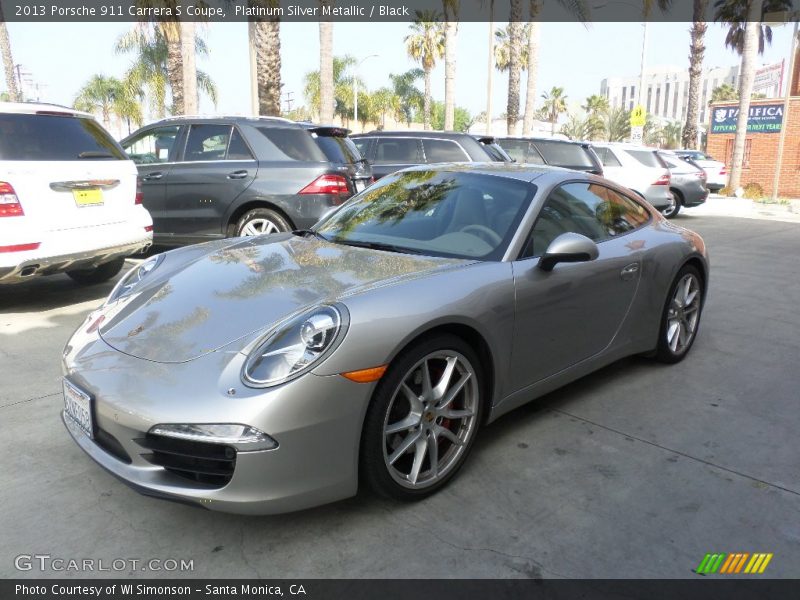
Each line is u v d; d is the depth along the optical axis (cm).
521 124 2895
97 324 283
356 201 398
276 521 253
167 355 242
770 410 370
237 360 231
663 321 419
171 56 1673
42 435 319
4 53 2361
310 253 322
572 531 250
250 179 672
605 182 405
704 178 1506
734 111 2661
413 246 330
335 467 235
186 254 349
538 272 311
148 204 719
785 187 2561
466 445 284
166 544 239
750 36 2095
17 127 503
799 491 283
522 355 308
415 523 253
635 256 378
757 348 486
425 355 258
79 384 246
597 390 394
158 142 725
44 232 499
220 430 217
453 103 2373
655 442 327
